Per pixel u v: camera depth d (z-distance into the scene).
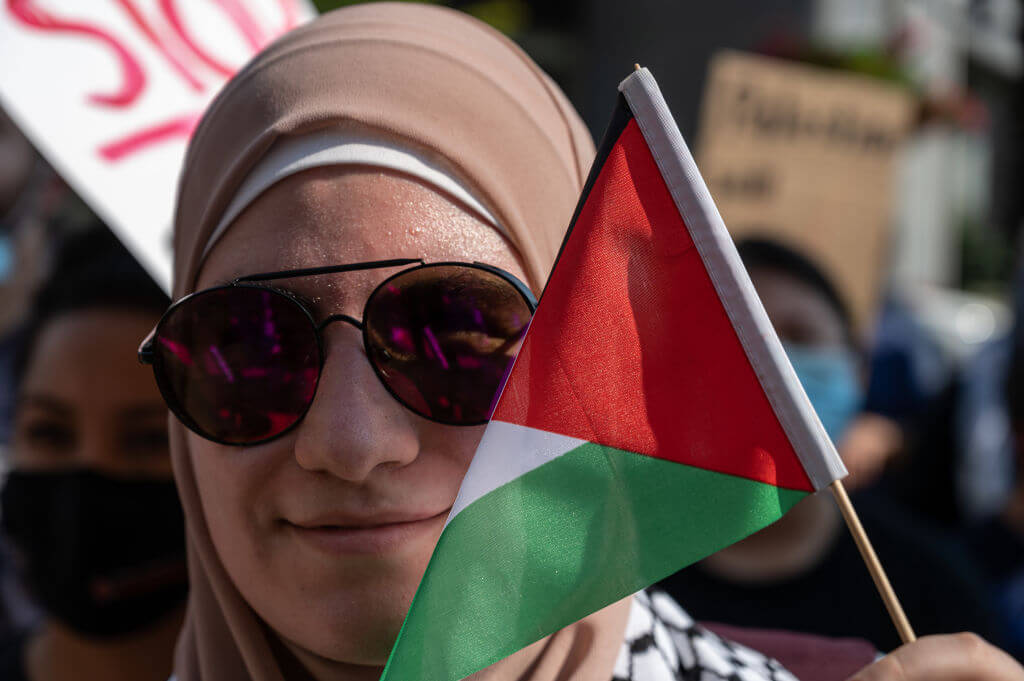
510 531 0.91
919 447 3.72
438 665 0.89
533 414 0.93
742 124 2.68
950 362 3.94
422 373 0.98
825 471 0.88
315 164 1.01
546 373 0.94
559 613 0.91
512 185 1.08
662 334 0.92
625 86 0.94
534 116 1.14
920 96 3.22
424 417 0.98
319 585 0.98
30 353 1.84
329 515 0.96
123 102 1.64
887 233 2.65
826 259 2.60
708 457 0.91
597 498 0.92
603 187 0.95
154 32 1.69
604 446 0.93
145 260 1.62
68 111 1.60
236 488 1.00
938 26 8.45
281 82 1.08
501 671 1.04
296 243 1.00
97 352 1.75
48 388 1.78
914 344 3.95
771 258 2.45
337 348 0.98
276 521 1.00
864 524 2.26
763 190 2.65
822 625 2.17
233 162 1.07
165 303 1.79
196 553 1.20
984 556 2.75
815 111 2.65
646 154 0.94
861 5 5.47
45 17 1.61
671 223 0.93
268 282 0.99
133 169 1.63
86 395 1.75
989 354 3.60
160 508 1.79
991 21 10.32
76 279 1.82
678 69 5.65
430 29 1.12
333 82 1.06
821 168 2.64
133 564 1.78
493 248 1.04
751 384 0.90
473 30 1.19
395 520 0.97
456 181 1.04
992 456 3.49
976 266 10.45
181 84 1.70
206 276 1.08
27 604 2.02
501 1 3.08
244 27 1.77
